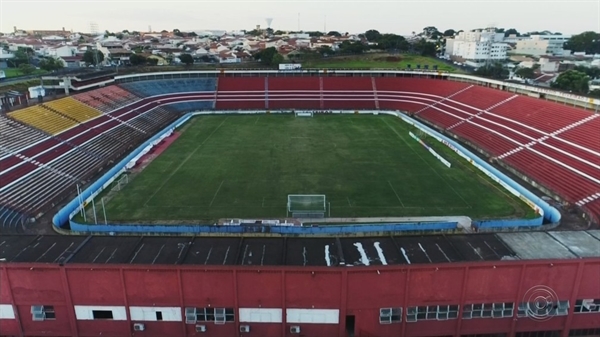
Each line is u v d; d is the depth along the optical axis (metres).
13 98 73.19
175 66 130.75
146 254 29.70
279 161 65.06
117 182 55.94
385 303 27.52
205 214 46.22
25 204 46.28
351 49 171.00
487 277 27.41
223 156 67.75
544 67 152.88
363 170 60.69
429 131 81.56
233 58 160.88
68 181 54.69
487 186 54.38
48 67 118.81
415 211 46.88
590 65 156.38
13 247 30.55
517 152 63.56
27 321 28.59
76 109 77.06
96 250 30.30
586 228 41.59
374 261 28.75
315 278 26.78
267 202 49.44
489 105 85.06
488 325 28.72
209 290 27.39
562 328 29.06
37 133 62.88
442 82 108.50
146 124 86.94
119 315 28.28
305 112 103.25
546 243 31.05
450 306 27.98
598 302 28.62
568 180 51.31
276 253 29.88
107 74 99.62
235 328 28.39
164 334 28.78
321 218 45.06
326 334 28.33
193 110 105.38
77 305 27.98
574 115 64.81
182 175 58.75
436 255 29.52
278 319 28.00
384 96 111.69
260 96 111.69
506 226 41.78
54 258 29.09
